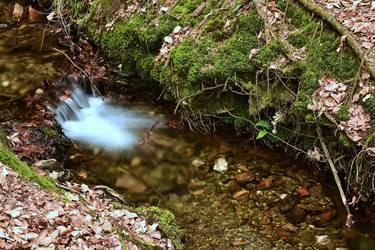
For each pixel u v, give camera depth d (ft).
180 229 7.63
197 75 9.05
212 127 9.52
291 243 7.45
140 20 10.46
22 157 8.27
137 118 9.92
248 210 7.97
